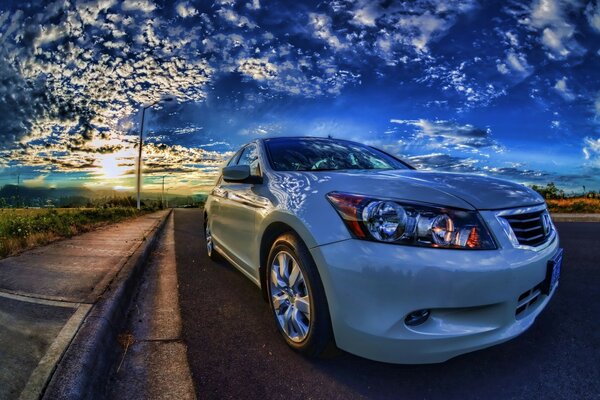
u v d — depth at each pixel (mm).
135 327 2910
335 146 3734
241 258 3416
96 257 4789
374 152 3865
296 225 2301
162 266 5156
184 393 2025
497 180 2465
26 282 3457
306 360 2359
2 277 3646
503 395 1993
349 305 1989
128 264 4289
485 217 2037
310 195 2373
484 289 1897
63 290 3188
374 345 1943
